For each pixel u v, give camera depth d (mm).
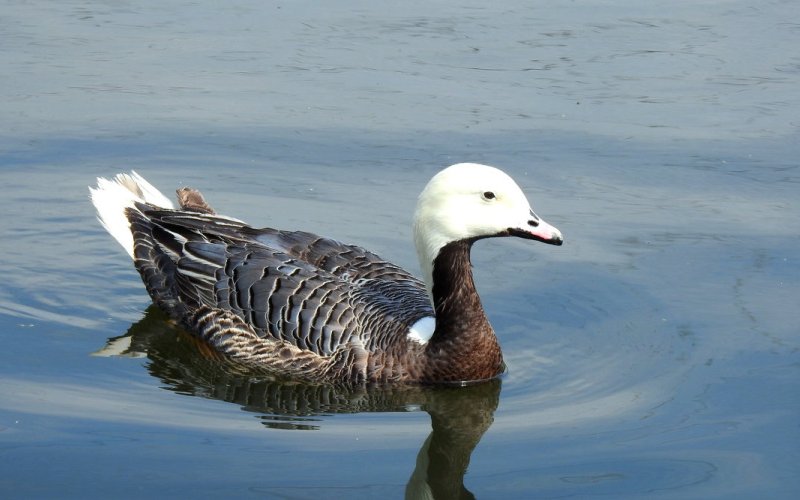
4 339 11859
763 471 9250
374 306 11453
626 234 13953
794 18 20562
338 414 10594
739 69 18250
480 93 17438
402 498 8891
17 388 10773
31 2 21141
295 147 15914
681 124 16531
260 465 9391
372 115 16766
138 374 11297
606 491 9008
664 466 9359
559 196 14773
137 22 20156
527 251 13898
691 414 10273
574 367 11375
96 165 15445
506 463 9523
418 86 17641
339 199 14781
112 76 17906
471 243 11031
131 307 12844
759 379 10883
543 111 16922
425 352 11172
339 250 12258
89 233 14297
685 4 21438
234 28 19938
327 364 11242
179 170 15344
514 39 19484
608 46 19172
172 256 12477
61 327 12227
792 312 12148
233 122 16562
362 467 9406
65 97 17172
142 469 9273
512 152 15703
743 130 16328
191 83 17688
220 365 11742
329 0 21516
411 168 15352
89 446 9648
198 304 12102
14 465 9297
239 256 11984
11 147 15805
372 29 19953
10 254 13727
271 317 11484
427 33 19781
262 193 14859
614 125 16500
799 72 18109
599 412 10398
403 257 13539
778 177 15109
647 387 10852
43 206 14680
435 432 10156
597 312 12430
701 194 14781
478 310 11117
